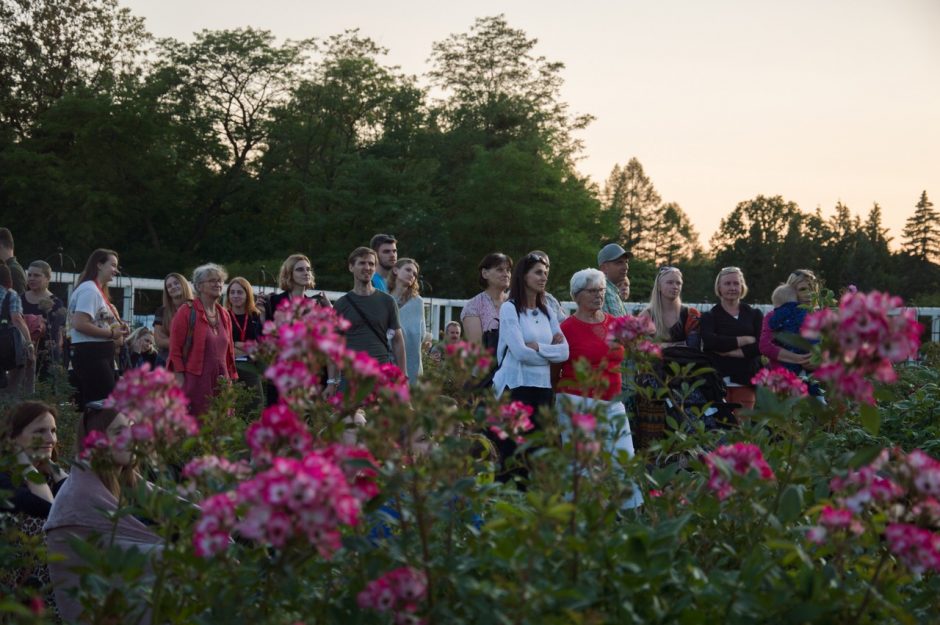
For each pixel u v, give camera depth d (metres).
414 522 2.73
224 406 3.36
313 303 2.86
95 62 56.53
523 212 57.56
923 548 2.45
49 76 55.03
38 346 9.77
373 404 2.78
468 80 64.25
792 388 3.58
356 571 2.73
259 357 2.83
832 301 7.76
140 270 56.25
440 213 59.09
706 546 3.22
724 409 7.03
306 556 2.45
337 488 2.04
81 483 4.04
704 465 3.58
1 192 52.19
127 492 2.81
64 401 8.98
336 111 60.84
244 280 8.77
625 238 121.88
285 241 58.53
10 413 4.38
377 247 8.62
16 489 4.22
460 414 2.75
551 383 6.55
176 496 2.82
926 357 10.88
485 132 64.19
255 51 58.78
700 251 124.31
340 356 2.58
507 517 2.74
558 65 64.25
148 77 57.94
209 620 2.60
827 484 3.26
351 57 61.69
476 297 7.86
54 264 52.47
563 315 6.88
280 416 2.43
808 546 2.98
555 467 2.70
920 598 2.87
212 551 2.28
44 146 54.09
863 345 2.51
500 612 2.32
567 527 2.71
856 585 2.88
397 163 61.53
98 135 52.97
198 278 7.56
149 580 3.28
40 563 3.87
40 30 54.69
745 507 3.17
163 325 10.22
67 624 2.78
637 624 2.50
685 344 7.72
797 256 108.62
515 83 64.38
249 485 2.02
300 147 61.19
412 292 8.50
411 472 2.58
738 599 2.55
